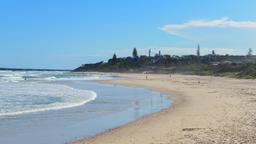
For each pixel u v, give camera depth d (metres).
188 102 31.84
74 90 48.59
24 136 17.30
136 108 28.52
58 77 113.81
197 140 14.49
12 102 30.94
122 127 19.48
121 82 77.12
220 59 194.25
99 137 16.83
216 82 69.69
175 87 55.75
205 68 154.38
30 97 35.59
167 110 26.53
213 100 32.28
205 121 19.78
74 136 17.22
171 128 18.17
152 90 50.88
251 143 13.61
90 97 37.47
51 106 28.44
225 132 15.94
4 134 17.69
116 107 29.08
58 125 20.30
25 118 22.50
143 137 16.17
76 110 26.67
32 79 92.81
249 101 30.16
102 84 69.62
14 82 72.12
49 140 16.39
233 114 22.00
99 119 22.59
